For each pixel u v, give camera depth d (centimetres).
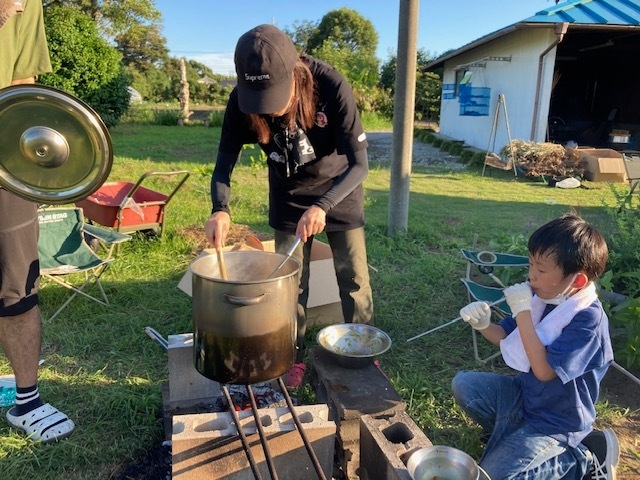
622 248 427
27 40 250
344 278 307
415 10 559
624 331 357
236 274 231
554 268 203
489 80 1494
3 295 242
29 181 219
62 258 411
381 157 1432
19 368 258
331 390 250
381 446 200
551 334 208
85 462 244
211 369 192
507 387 241
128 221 527
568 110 1950
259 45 214
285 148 268
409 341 366
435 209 779
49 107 209
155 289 442
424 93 3175
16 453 246
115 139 1688
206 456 200
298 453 208
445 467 188
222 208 258
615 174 1036
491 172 1185
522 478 206
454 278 478
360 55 3194
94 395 290
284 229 296
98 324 381
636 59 1644
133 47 5050
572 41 1525
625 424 282
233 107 267
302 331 313
